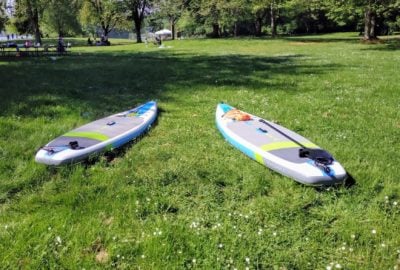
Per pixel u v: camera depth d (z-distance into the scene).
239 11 52.62
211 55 24.94
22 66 19.28
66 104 9.53
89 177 5.48
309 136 7.11
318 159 5.36
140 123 7.49
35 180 5.40
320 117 8.34
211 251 3.93
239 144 6.39
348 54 23.08
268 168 5.71
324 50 27.08
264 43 37.06
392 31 52.66
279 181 5.33
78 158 5.84
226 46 34.72
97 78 14.48
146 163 5.98
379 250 3.94
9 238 4.09
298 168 5.24
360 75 13.93
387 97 10.16
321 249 4.01
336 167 5.22
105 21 63.50
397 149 6.45
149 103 9.10
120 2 58.66
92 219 4.45
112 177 5.47
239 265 3.76
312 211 4.64
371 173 5.44
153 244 3.98
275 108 9.16
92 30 83.44
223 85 12.39
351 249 3.95
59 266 3.74
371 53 23.44
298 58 21.27
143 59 22.73
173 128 7.76
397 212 4.60
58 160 5.66
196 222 4.40
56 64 20.34
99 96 10.82
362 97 10.18
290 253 3.93
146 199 4.86
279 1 49.03
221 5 50.84
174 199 4.91
